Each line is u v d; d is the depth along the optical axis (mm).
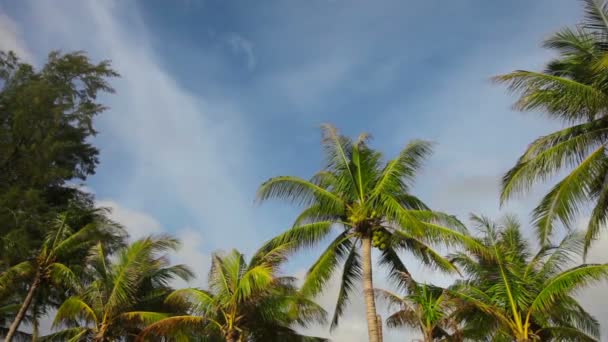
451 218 17891
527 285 18828
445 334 20750
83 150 30875
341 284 20172
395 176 18031
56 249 21406
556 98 13992
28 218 23984
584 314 20047
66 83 29266
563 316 20062
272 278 18594
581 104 13875
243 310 20188
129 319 20594
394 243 19141
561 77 14156
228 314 19688
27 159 26234
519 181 14656
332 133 19625
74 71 29719
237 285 19750
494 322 19750
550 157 14227
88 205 27375
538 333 18875
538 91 14156
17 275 21141
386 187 17938
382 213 17953
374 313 16797
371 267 17656
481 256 19875
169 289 23656
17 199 24234
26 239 22953
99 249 22078
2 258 23234
